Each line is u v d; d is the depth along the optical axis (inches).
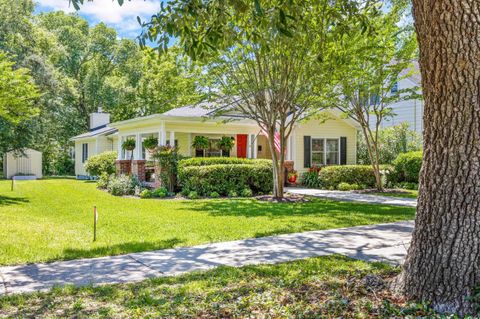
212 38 194.2
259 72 476.1
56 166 1331.2
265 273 191.3
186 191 559.8
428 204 142.9
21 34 833.5
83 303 153.9
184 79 537.3
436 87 139.1
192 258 224.1
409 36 556.7
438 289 136.9
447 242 136.6
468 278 133.0
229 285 174.7
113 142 1042.1
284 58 444.8
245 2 203.5
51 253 232.4
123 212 402.6
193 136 745.6
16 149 826.8
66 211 412.5
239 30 337.4
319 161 760.3
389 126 808.9
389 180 679.1
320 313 136.4
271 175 597.6
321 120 749.3
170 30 183.2
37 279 185.9
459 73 132.6
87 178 1065.5
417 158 639.1
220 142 682.2
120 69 1438.2
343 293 154.7
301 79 470.6
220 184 568.7
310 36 387.9
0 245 250.5
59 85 944.9
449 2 130.2
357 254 229.8
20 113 520.4
